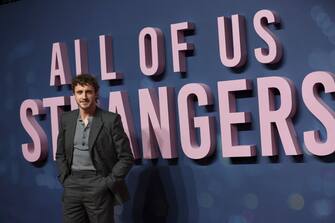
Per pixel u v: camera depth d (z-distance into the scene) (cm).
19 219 530
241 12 413
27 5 522
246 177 413
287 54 397
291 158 396
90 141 403
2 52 539
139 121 458
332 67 382
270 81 395
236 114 406
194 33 432
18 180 529
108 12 474
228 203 421
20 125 527
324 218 385
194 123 425
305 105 390
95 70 482
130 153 408
